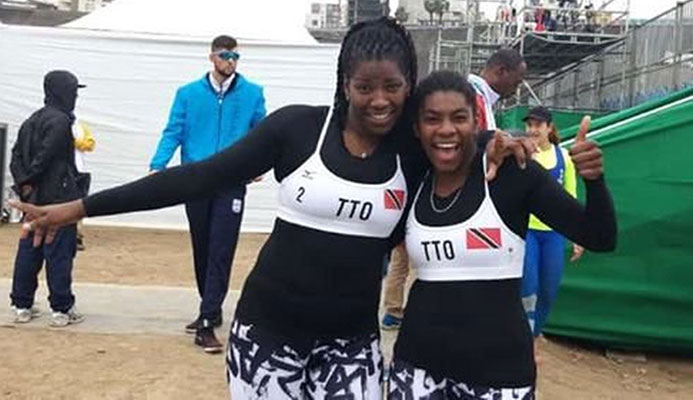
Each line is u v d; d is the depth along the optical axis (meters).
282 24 16.02
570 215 2.82
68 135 6.47
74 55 13.92
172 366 5.71
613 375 6.48
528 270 5.89
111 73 13.98
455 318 2.91
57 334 6.39
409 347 3.02
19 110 13.96
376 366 3.07
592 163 2.71
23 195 6.42
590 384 6.13
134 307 7.39
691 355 7.00
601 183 2.73
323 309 2.93
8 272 9.15
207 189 2.95
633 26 18.64
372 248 2.94
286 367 2.98
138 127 14.07
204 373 5.60
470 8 22.69
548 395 5.74
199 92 6.20
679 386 6.32
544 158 6.03
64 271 6.53
